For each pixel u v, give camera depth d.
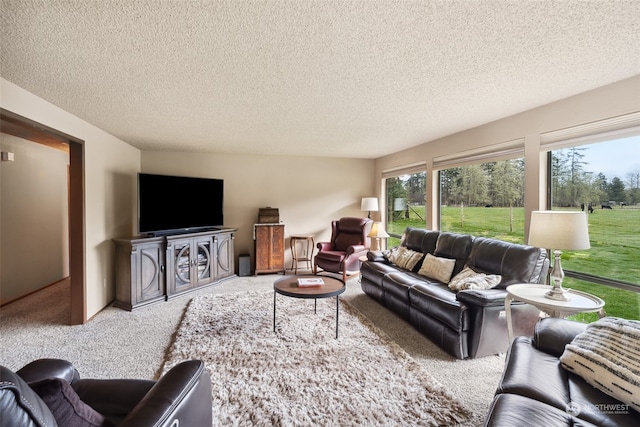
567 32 1.55
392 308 3.16
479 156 3.41
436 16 1.41
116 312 3.25
